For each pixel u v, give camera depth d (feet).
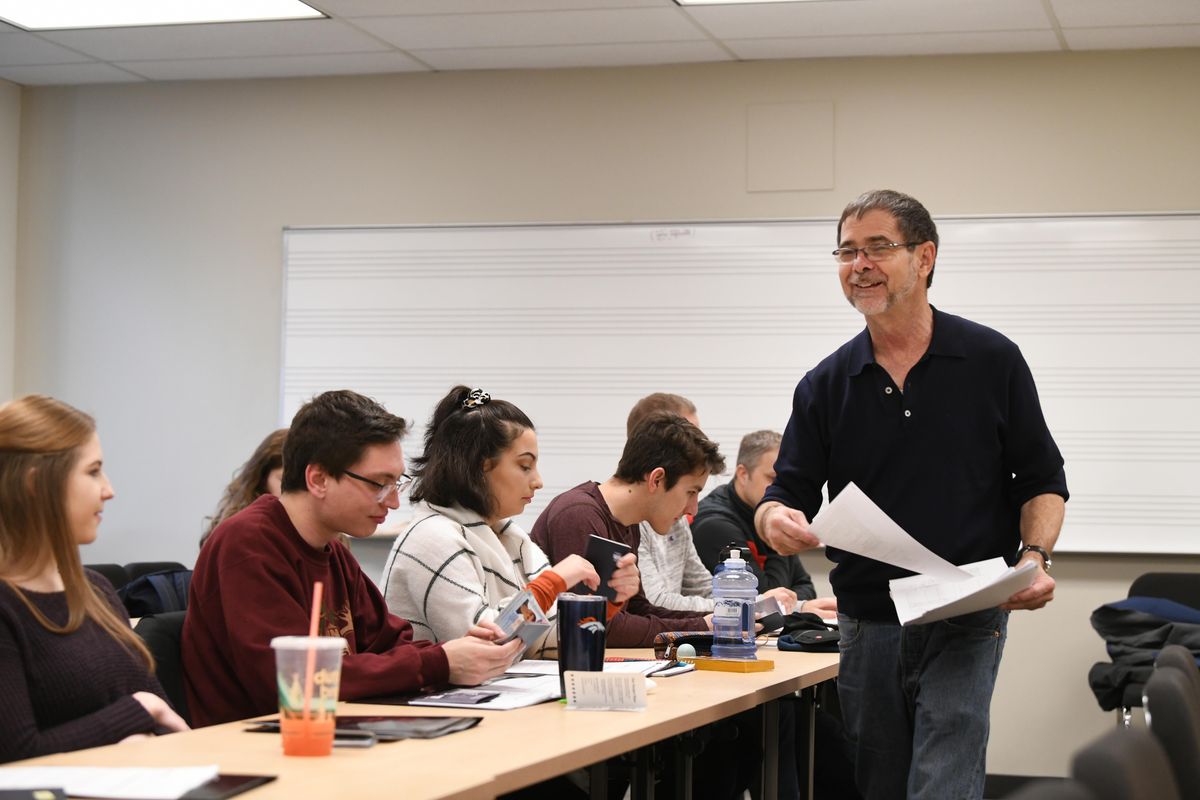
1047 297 16.65
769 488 8.41
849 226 7.79
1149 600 14.55
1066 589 16.48
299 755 4.99
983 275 16.78
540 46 16.98
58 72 18.60
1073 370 16.57
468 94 18.17
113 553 18.85
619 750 5.65
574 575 7.95
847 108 17.21
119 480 18.86
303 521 7.33
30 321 19.21
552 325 17.76
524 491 8.84
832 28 16.05
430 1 15.46
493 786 4.61
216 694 7.02
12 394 19.19
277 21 16.31
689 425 10.52
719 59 17.39
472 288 17.97
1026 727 16.43
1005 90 16.87
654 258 17.56
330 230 18.33
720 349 17.35
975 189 16.88
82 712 6.00
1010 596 6.89
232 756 4.98
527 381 17.78
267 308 18.57
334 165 18.49
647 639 10.00
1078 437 16.52
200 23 16.48
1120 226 16.53
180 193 18.90
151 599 10.95
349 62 17.87
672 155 17.62
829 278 17.15
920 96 17.04
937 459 7.79
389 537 17.79
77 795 4.15
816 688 11.18
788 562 13.92
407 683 6.82
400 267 18.16
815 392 8.26
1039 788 2.66
